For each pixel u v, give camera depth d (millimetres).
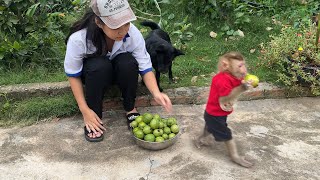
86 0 2664
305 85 2141
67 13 2773
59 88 2029
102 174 1569
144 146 1689
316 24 2502
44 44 2264
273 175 1561
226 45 2543
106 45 1674
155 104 2068
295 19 2744
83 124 1907
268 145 1750
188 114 1996
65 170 1597
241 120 1945
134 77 1760
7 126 1887
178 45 2492
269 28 2725
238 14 2646
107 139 1792
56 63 2244
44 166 1621
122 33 1534
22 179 1553
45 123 1914
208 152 1697
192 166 1608
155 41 1992
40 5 2361
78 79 1723
